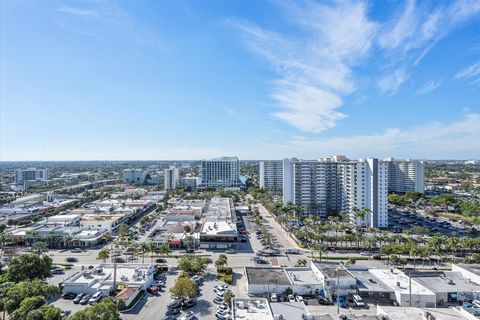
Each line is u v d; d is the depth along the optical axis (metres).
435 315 74.75
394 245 130.50
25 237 155.25
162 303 89.88
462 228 191.00
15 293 76.62
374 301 91.06
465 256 133.25
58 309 70.00
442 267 121.69
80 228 169.25
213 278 109.31
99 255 124.62
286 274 103.62
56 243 152.88
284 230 184.50
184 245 150.50
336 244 148.12
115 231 182.25
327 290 93.06
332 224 181.50
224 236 148.75
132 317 81.62
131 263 120.44
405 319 72.12
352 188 198.12
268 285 94.94
